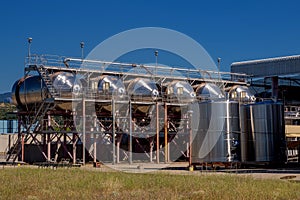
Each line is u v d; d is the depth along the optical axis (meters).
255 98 78.69
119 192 27.78
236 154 52.66
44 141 65.44
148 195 25.92
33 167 53.47
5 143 85.44
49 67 64.31
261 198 24.59
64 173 41.25
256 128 54.16
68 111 64.94
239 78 83.88
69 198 25.00
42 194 26.78
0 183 31.89
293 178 39.06
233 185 30.06
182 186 30.52
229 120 52.94
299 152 56.91
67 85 62.97
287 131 74.56
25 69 65.81
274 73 82.12
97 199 24.47
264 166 54.12
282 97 82.00
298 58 79.38
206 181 33.38
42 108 64.50
